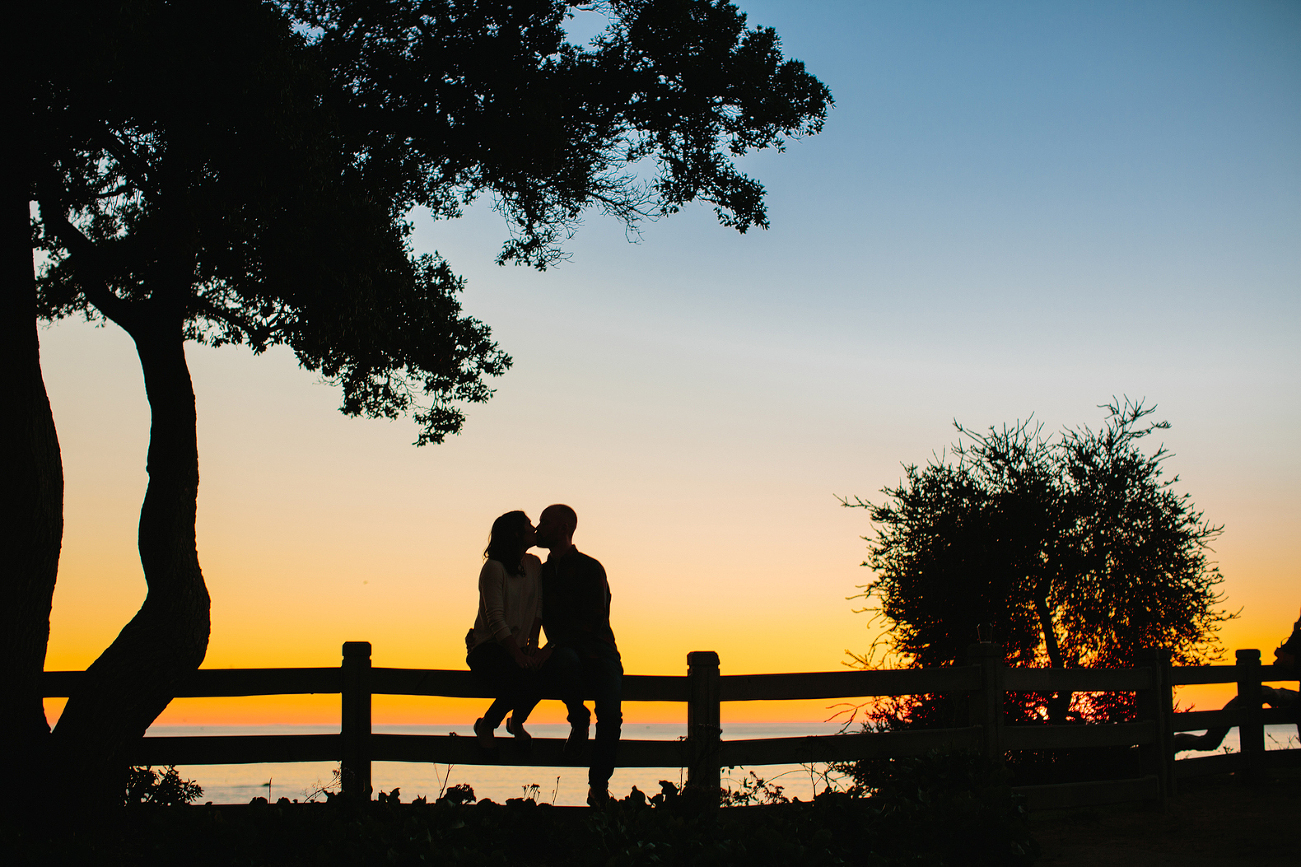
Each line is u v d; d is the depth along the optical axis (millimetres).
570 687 5660
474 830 5066
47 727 5824
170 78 6262
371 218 7477
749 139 9914
